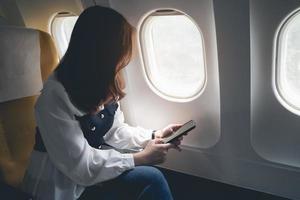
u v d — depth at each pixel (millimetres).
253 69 1541
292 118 1598
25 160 1535
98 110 1318
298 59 1500
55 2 1889
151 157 1388
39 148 1318
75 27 1132
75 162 1214
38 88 1595
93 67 1117
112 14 1112
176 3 1519
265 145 1749
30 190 1324
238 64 1534
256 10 1373
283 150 1707
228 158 1898
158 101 1957
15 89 1489
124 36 1126
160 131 1633
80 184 1282
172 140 1493
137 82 1950
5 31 1430
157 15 1646
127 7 1663
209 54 1612
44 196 1288
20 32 1484
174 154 2119
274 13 1347
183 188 2062
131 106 2057
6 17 2166
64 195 1292
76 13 1871
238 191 1963
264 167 1794
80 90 1159
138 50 1798
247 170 1868
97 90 1160
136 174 1327
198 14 1499
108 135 1567
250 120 1688
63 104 1193
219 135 1858
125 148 1581
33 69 1558
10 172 1457
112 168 1281
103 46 1096
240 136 1774
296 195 1778
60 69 1197
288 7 1303
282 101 1593
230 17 1414
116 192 1328
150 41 1820
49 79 1229
